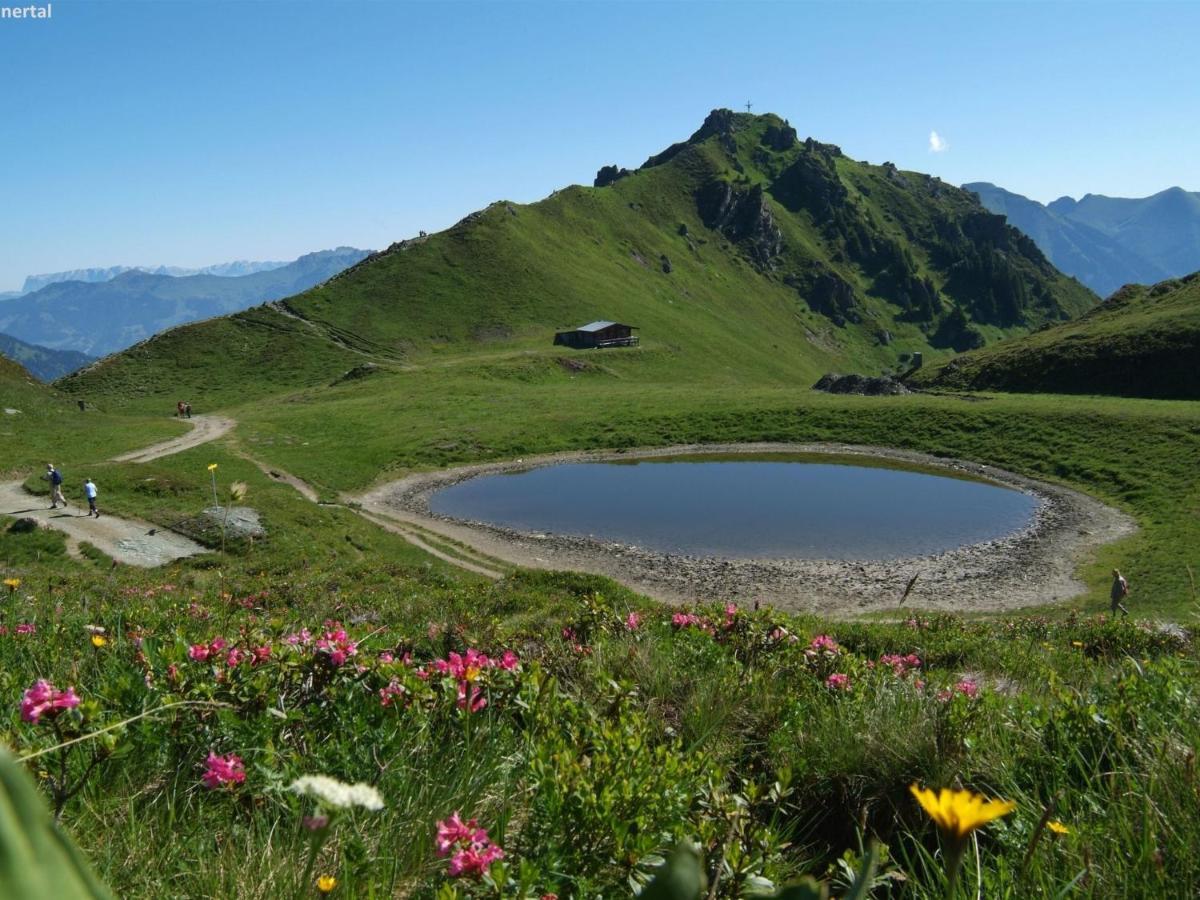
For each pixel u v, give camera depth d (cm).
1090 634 1488
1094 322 11050
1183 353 8425
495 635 792
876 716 505
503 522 4984
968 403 7956
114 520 3831
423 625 1214
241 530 3738
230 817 343
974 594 3575
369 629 791
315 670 467
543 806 332
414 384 10494
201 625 855
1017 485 5909
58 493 4056
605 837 317
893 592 3616
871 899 345
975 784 421
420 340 13962
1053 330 11362
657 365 13462
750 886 297
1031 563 4028
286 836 324
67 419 6862
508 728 435
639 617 927
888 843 424
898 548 4344
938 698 542
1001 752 431
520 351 13250
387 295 15312
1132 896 277
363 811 329
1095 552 4181
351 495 5712
